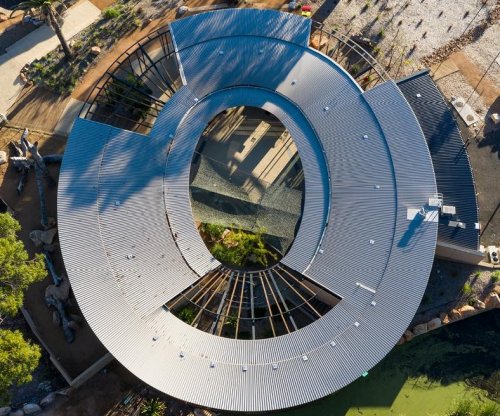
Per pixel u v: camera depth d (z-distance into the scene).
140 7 67.56
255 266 54.62
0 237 47.22
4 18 67.06
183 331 47.81
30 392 51.56
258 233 53.47
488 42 64.62
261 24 57.78
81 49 65.06
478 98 61.75
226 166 58.31
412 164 51.59
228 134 60.44
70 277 48.44
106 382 51.31
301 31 57.34
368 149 52.59
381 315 47.44
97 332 46.88
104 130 53.25
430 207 50.19
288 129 54.44
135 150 53.16
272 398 44.91
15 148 60.34
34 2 56.97
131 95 59.91
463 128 60.31
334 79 55.41
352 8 66.56
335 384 45.31
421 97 56.25
